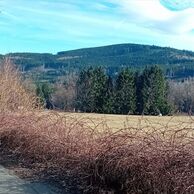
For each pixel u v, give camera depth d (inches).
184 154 259.0
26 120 477.1
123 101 2711.6
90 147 339.3
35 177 357.7
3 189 315.6
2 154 464.4
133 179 277.3
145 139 291.0
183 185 245.4
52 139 398.9
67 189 318.3
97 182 310.5
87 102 2556.6
